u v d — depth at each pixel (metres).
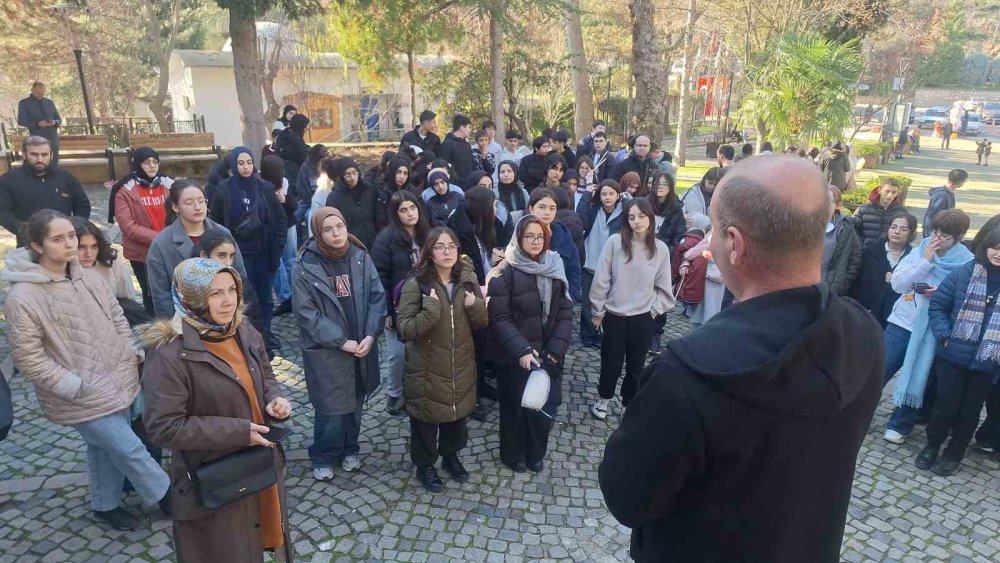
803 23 18.25
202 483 2.25
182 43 33.31
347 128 26.27
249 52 12.77
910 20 21.77
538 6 15.72
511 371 3.86
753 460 1.11
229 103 27.20
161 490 3.18
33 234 2.82
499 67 17.14
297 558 3.19
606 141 10.10
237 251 4.09
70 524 3.38
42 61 25.27
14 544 3.22
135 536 3.29
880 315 5.09
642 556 1.36
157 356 2.27
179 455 2.35
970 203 15.52
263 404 2.56
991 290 3.86
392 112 26.47
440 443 3.85
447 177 5.70
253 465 2.36
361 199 5.62
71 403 2.92
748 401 1.06
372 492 3.76
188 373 2.29
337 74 25.09
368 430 4.49
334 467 4.00
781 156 1.17
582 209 6.13
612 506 1.28
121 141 16.86
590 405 4.99
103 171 13.23
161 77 25.19
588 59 25.95
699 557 1.21
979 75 54.41
